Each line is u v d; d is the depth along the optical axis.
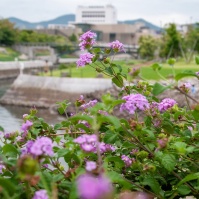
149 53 87.31
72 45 117.75
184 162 3.63
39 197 2.22
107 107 2.98
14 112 42.47
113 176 2.44
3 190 2.29
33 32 128.12
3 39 113.44
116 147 3.84
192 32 82.06
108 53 4.54
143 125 3.87
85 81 47.38
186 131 3.83
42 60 102.94
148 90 4.36
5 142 3.58
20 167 1.99
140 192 3.12
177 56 74.94
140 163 3.41
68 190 2.75
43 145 2.34
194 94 17.23
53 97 48.25
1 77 79.62
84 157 3.18
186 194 3.31
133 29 152.88
